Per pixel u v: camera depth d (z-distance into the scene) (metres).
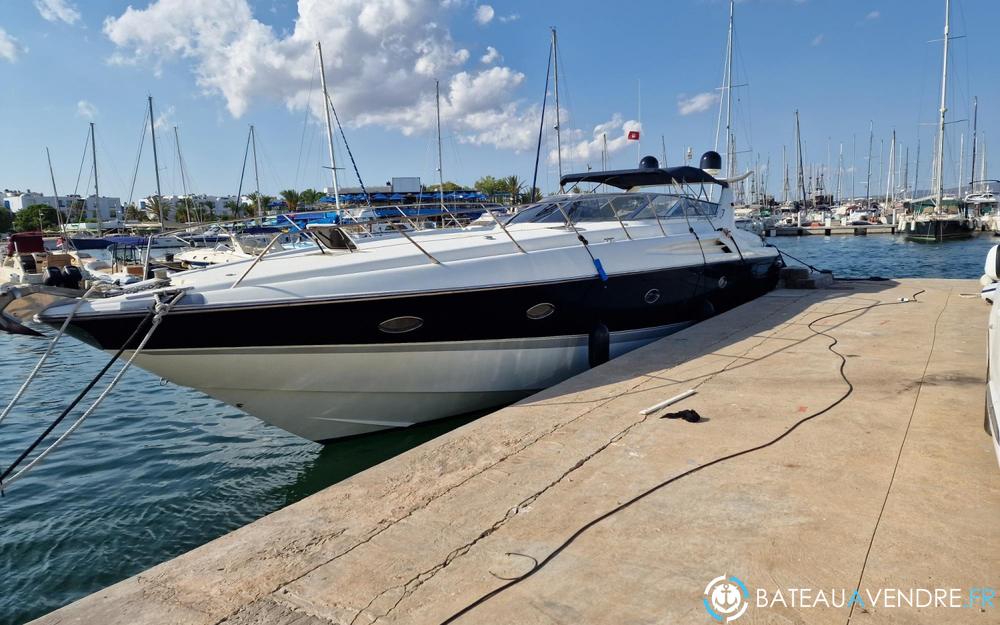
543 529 2.90
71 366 12.00
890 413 4.15
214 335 4.86
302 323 5.05
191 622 2.37
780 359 5.73
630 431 4.06
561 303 6.23
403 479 3.53
